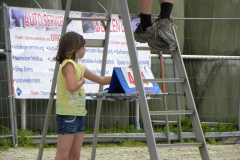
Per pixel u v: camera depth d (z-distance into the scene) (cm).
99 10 1683
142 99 618
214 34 1916
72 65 715
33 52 1388
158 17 743
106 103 1622
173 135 1572
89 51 1492
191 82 1920
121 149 1373
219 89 1862
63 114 716
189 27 1967
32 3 1557
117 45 1536
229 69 1866
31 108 1473
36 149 1326
